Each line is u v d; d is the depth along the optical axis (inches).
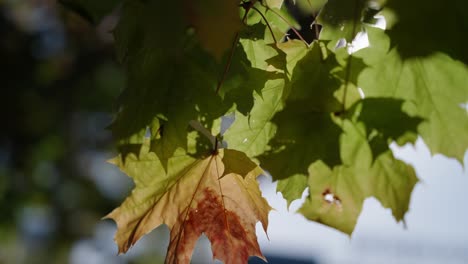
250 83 37.1
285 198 38.0
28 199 132.5
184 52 36.7
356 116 37.9
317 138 37.8
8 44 128.6
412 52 37.7
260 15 37.9
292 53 37.6
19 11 127.9
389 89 38.0
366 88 38.0
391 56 37.8
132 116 37.4
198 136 37.8
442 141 38.7
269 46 37.6
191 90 36.9
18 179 131.3
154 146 37.1
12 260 137.7
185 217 38.4
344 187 38.6
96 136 137.6
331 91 37.7
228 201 38.3
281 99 37.5
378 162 38.3
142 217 38.4
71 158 136.6
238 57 37.1
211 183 38.2
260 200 38.0
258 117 37.6
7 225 129.0
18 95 130.7
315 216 38.8
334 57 37.6
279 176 37.8
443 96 38.3
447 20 37.2
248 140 37.7
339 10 37.7
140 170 38.1
